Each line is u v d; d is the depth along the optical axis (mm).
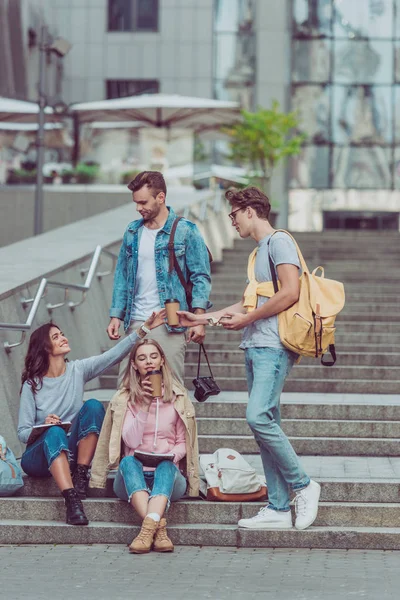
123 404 7797
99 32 36875
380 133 37500
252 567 6918
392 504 7773
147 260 8211
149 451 7773
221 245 20406
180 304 8141
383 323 13719
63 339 8281
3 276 10688
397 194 37406
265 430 7398
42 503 7918
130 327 8273
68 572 6785
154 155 27672
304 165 37500
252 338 7562
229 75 36969
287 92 37281
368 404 10000
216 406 10133
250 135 31656
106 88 36969
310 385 11422
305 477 7578
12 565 6992
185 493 7977
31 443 8102
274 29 37000
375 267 17891
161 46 36906
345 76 37500
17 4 30047
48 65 32344
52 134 25891
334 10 37500
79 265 12281
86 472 8016
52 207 24828
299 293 7449
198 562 7074
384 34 37469
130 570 6840
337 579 6578
